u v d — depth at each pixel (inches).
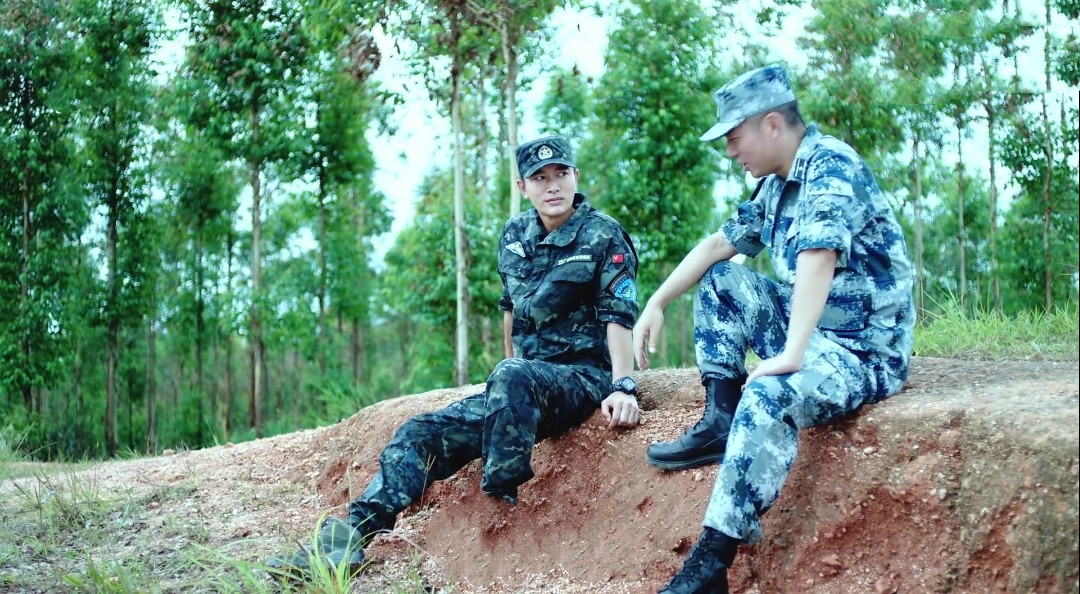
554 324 128.6
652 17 492.7
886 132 425.7
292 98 570.6
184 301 749.9
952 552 88.9
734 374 108.7
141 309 661.3
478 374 597.6
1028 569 82.7
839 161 97.5
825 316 101.3
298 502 149.9
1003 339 179.6
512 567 118.4
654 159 500.4
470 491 130.1
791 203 103.1
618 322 123.6
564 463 124.6
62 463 209.0
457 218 429.4
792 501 101.4
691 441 110.3
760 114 101.3
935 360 131.3
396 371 1062.4
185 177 647.8
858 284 100.3
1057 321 184.5
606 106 505.4
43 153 573.6
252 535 134.6
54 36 558.9
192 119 562.6
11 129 571.5
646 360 115.3
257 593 109.8
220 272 766.5
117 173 617.3
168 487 160.6
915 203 453.7
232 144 574.2
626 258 125.0
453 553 124.3
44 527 143.5
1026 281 478.6
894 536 93.7
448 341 610.2
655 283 526.3
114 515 147.6
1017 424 87.8
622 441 121.4
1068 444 82.2
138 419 796.6
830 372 95.8
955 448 91.6
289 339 664.4
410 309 590.6
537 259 129.1
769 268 551.8
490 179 725.3
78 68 567.2
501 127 698.8
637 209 504.1
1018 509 84.7
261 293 614.9
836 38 411.2
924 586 89.4
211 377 933.2
